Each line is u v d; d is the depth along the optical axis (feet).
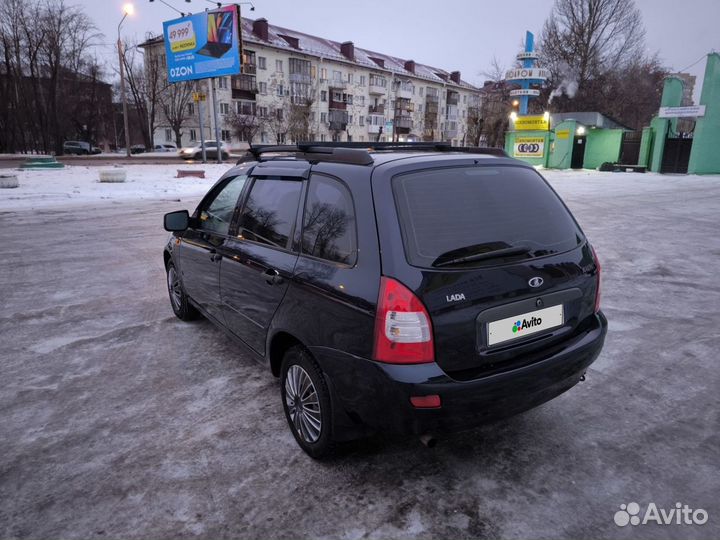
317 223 8.41
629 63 157.28
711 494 7.66
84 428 9.62
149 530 7.04
